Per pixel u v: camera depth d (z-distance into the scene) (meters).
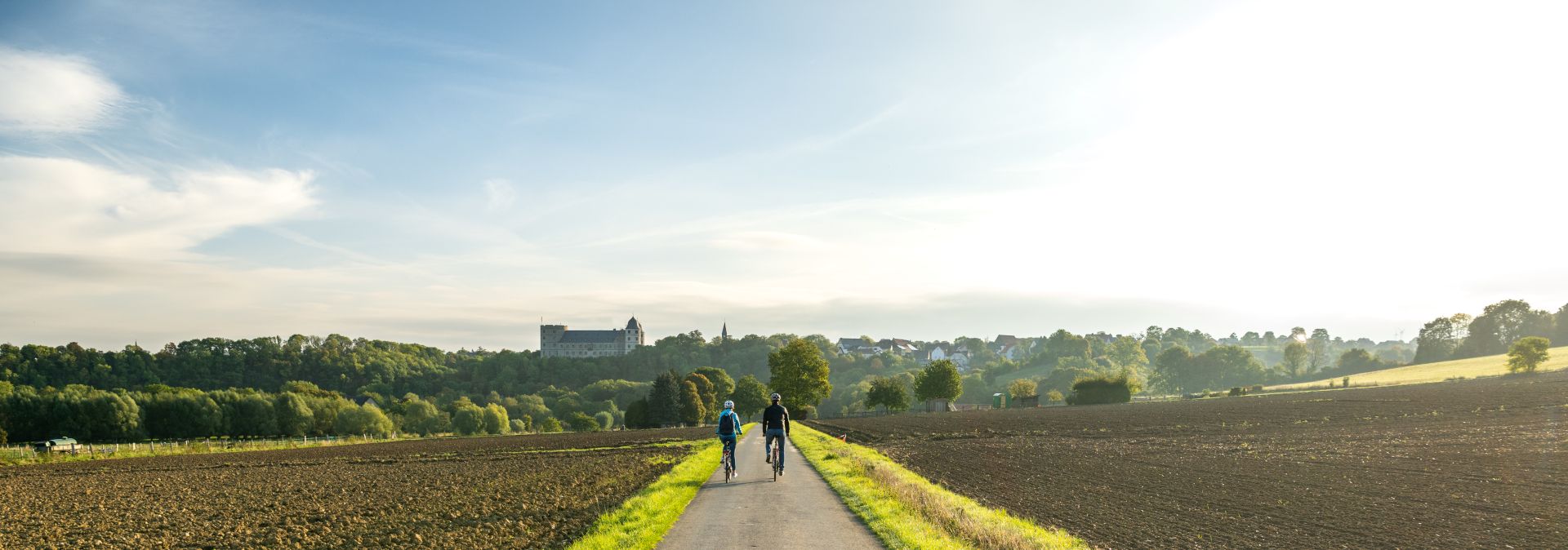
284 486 32.56
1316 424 57.12
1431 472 27.12
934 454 38.38
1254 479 26.03
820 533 14.48
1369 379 139.50
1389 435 44.22
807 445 43.50
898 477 22.17
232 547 17.81
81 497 31.03
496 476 32.22
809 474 25.31
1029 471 29.28
